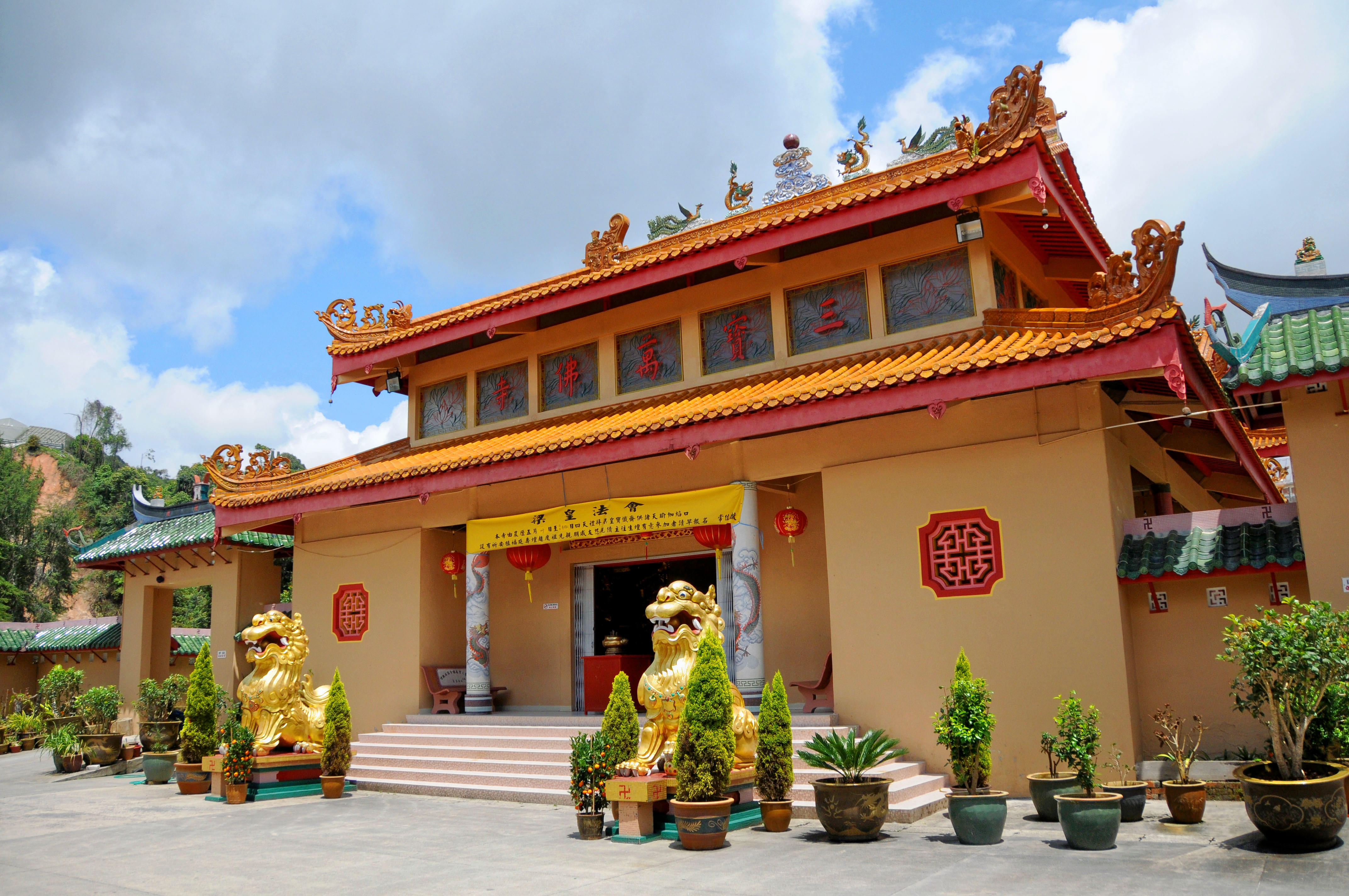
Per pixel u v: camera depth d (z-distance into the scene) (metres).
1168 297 10.48
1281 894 6.63
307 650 16.47
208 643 15.59
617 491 15.52
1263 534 10.92
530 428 17.27
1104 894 6.83
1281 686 8.23
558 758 13.65
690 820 8.95
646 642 16.92
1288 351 10.59
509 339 18.12
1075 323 12.01
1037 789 9.98
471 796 13.30
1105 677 11.01
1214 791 10.26
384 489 16.41
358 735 17.17
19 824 12.04
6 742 24.44
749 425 12.88
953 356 12.17
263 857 9.37
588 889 7.54
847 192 14.73
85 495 66.00
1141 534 11.66
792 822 10.41
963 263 13.57
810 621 14.73
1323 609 8.55
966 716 9.25
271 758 13.81
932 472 12.54
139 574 24.38
